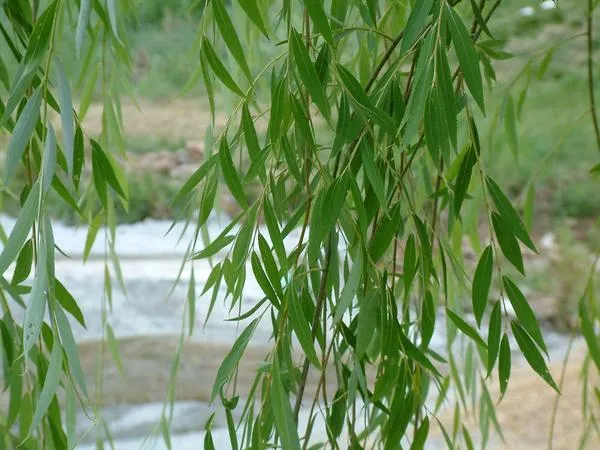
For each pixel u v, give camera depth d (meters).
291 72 1.20
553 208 9.39
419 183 1.94
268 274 1.21
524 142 9.62
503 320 4.59
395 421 1.40
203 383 4.83
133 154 11.62
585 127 10.19
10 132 1.40
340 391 1.40
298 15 1.97
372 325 1.24
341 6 1.47
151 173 10.89
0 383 3.67
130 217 9.67
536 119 10.25
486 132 2.57
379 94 1.30
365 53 1.75
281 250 1.21
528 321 1.29
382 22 1.61
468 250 7.01
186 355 5.23
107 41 1.89
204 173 1.34
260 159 1.22
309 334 1.17
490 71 1.77
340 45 1.83
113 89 1.96
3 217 8.77
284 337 1.27
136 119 12.78
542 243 8.37
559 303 6.44
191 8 1.50
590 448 3.84
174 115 12.95
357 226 1.22
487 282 1.29
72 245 8.42
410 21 1.12
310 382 4.69
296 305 1.18
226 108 1.96
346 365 1.44
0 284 1.29
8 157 1.06
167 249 8.45
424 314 1.41
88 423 4.24
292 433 1.15
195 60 1.77
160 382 4.81
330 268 1.28
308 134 1.19
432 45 1.12
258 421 1.28
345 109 1.20
